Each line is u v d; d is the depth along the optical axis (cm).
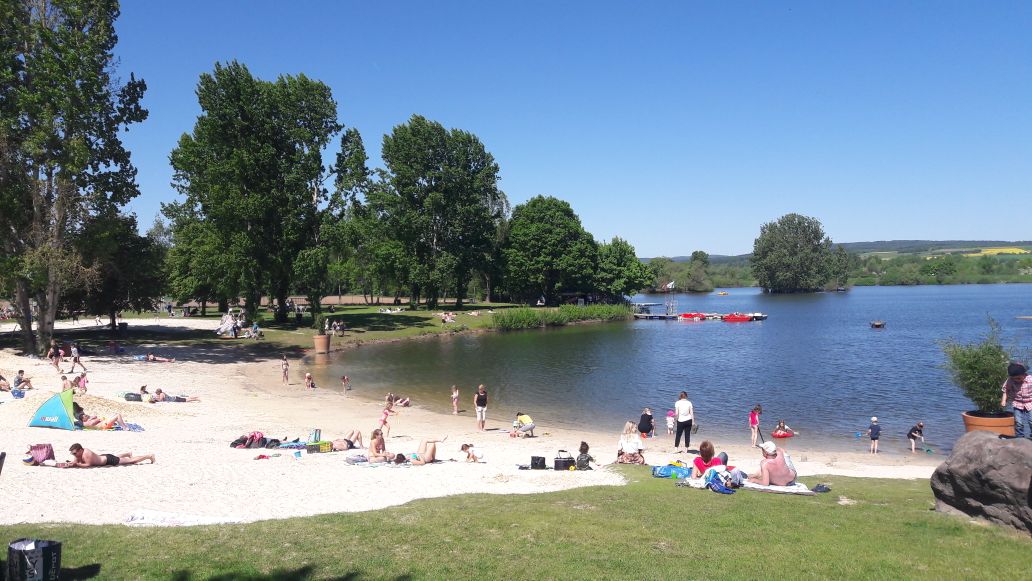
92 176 4225
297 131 5972
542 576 859
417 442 2470
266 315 8025
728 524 1125
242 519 1169
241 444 2086
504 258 9819
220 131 5756
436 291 8744
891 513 1196
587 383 4228
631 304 11544
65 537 985
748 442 2656
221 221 5634
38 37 3950
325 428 2706
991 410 2444
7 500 1253
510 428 2902
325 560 912
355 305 10419
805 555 945
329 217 6209
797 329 8262
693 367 4934
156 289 5622
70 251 4141
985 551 945
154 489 1409
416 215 8294
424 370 4781
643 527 1102
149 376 3831
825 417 3133
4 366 3669
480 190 9094
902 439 2689
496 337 7288
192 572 851
